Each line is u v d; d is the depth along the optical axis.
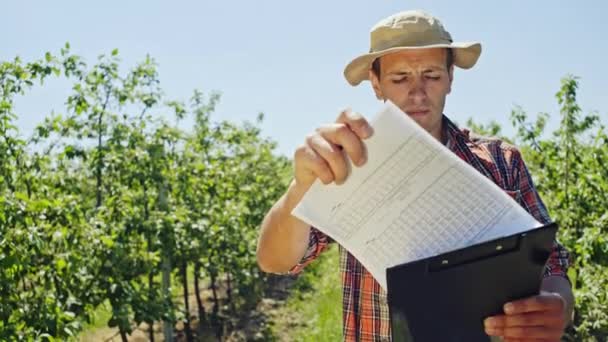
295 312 12.34
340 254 2.28
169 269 8.77
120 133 8.05
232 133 12.68
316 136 1.45
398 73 2.05
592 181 8.21
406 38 2.03
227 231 10.66
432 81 2.04
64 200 6.02
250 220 13.84
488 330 1.40
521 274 1.37
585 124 8.79
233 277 11.87
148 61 8.35
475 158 2.20
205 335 10.79
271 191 15.33
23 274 5.16
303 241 1.84
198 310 12.35
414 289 1.35
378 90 2.21
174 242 8.48
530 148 9.97
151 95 8.34
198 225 9.16
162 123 8.62
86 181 8.44
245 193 13.43
